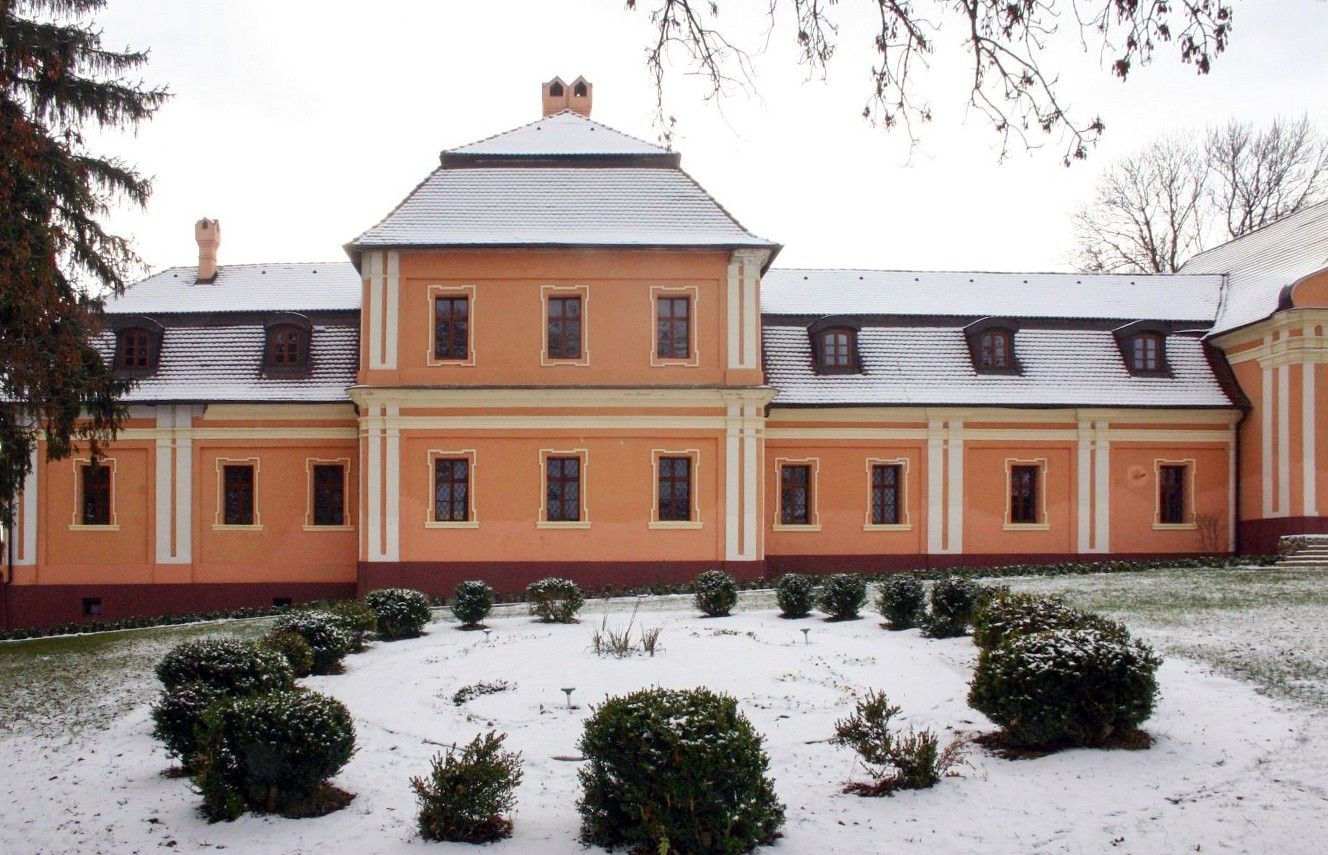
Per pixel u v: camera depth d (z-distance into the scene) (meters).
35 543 29.77
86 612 29.75
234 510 30.11
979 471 31.28
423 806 9.72
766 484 30.75
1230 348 32.22
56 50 19.83
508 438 28.16
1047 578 25.70
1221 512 31.66
